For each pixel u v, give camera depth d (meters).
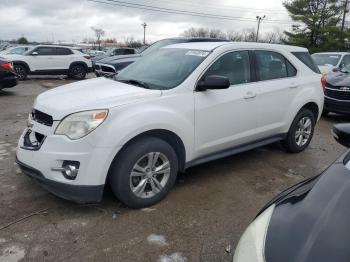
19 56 16.16
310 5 41.84
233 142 4.59
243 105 4.54
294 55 5.50
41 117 3.65
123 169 3.50
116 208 3.74
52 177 3.39
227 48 4.49
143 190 3.70
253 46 4.86
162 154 3.75
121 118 3.45
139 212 3.68
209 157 4.41
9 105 9.30
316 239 1.81
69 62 17.53
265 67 4.98
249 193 4.25
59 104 3.57
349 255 1.72
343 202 2.06
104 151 3.35
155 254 3.04
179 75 4.13
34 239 3.18
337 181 2.28
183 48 4.75
